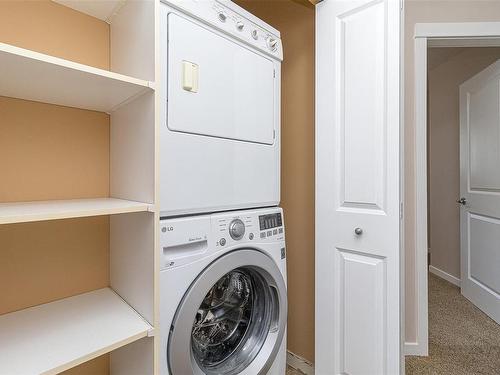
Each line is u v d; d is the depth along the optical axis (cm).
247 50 118
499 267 212
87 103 102
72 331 82
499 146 210
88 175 111
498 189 212
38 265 100
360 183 124
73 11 108
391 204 116
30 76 75
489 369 163
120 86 83
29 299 98
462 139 254
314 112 152
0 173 94
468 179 247
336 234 132
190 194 98
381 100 118
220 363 117
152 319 84
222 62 108
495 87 212
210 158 104
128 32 100
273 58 131
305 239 157
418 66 182
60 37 105
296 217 160
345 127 129
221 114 108
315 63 142
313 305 153
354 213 126
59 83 81
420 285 181
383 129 118
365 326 124
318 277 138
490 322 214
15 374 64
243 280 124
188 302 93
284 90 166
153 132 84
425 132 183
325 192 135
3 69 70
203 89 102
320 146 137
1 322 88
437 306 240
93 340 77
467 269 252
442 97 313
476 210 237
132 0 97
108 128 116
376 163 120
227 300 120
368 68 122
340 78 131
